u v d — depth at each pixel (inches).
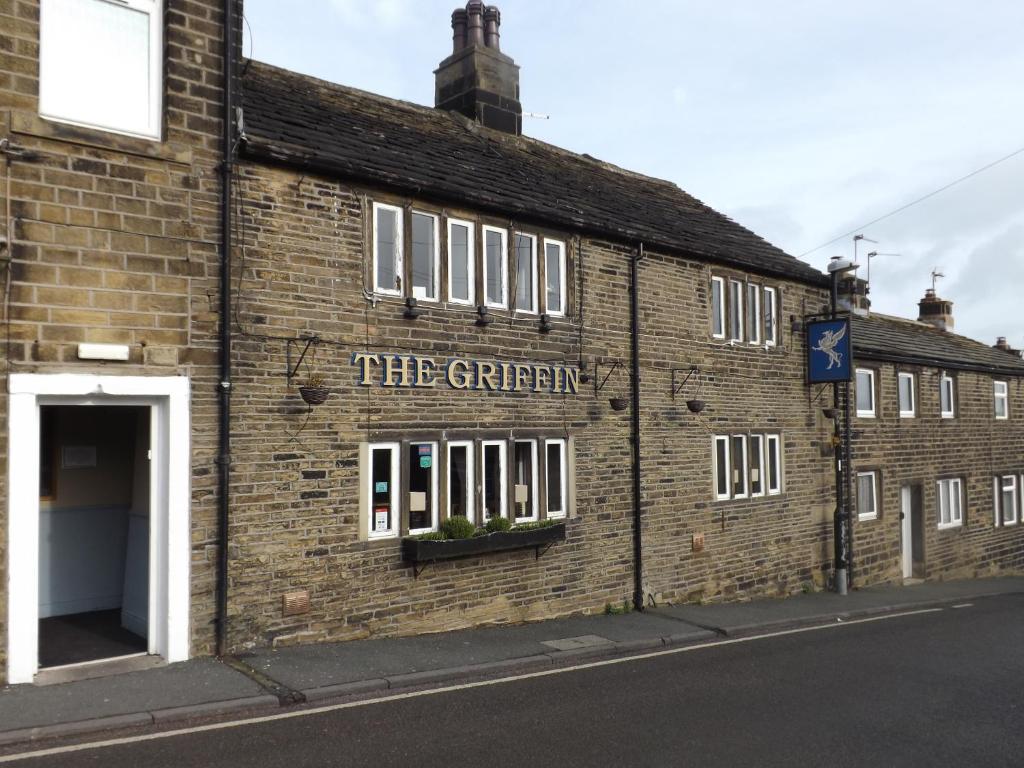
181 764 216.2
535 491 435.5
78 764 213.3
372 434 364.5
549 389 443.5
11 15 274.4
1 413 266.4
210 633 311.4
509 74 590.2
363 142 401.7
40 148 278.1
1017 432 925.8
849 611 526.9
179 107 309.3
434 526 389.1
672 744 248.8
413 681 304.0
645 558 491.2
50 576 357.4
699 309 539.2
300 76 459.5
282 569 333.4
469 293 410.6
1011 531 900.6
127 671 289.3
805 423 621.9
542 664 346.0
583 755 236.7
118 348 289.1
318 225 351.9
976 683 335.6
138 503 343.6
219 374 315.6
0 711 244.7
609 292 481.1
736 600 552.1
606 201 532.4
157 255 301.6
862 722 277.0
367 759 225.9
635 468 487.5
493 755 233.6
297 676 295.1
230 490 319.3
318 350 348.2
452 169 430.3
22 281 272.5
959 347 928.3
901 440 745.0
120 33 302.4
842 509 652.1
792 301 620.7
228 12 322.0
